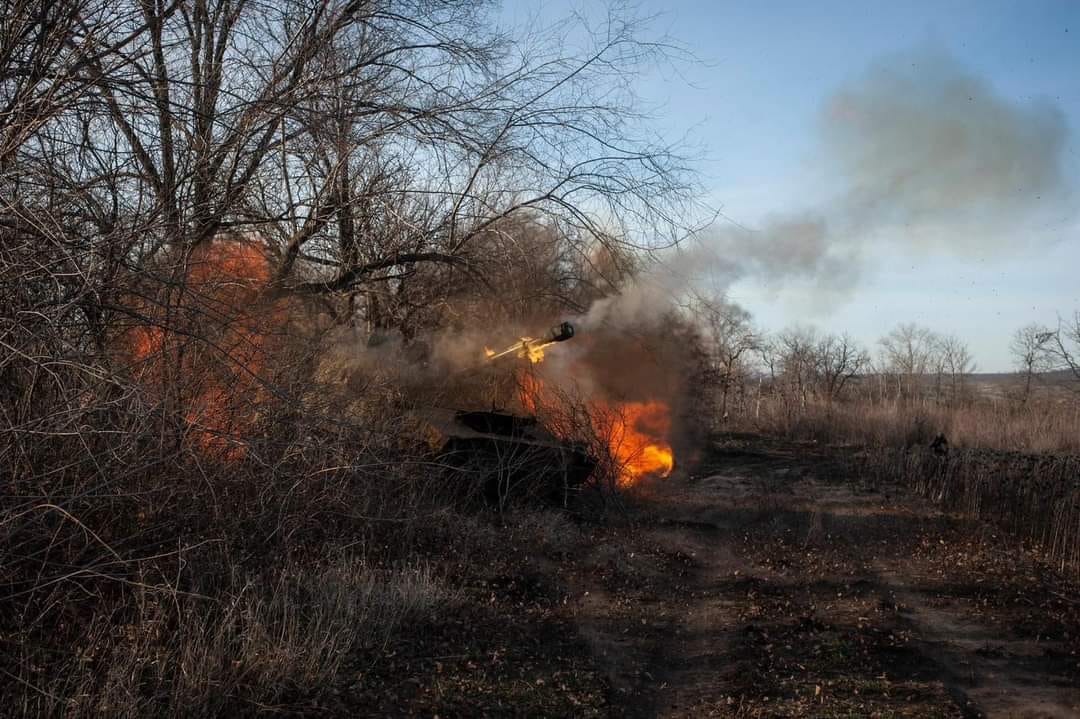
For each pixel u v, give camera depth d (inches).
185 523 240.2
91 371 206.5
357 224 407.8
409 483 355.3
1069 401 1321.4
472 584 313.9
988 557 422.6
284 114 342.0
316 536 306.2
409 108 382.6
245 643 210.4
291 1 383.9
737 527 484.7
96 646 196.1
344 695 210.7
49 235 209.6
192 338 252.1
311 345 323.6
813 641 282.0
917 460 702.5
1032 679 254.7
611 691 233.0
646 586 341.7
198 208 309.0
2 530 194.7
